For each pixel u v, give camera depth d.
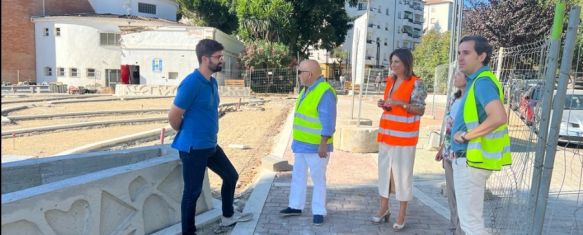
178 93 4.40
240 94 31.94
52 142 11.48
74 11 44.53
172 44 33.12
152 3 45.53
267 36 36.97
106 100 25.06
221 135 12.99
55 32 40.56
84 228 3.86
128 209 4.38
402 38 81.44
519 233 4.50
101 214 4.06
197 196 4.64
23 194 3.42
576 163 9.23
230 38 37.31
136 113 18.91
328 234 4.94
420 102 4.81
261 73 35.44
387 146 5.02
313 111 5.06
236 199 6.28
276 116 18.70
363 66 10.92
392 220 5.43
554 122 3.70
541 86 4.20
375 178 7.52
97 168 5.51
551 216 5.68
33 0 41.25
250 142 11.71
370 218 5.48
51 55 41.06
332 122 4.98
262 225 5.18
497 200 6.07
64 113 17.02
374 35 73.94
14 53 40.34
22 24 40.66
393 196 6.50
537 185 3.88
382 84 40.50
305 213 5.62
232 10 39.47
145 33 33.31
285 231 5.01
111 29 40.22
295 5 37.91
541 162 3.84
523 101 5.31
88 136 12.62
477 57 3.62
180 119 4.45
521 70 5.59
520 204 4.89
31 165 5.01
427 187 7.15
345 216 5.55
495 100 3.43
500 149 3.62
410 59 4.80
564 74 3.61
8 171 4.83
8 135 12.40
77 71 40.53
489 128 3.43
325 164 5.16
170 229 4.84
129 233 4.36
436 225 5.28
